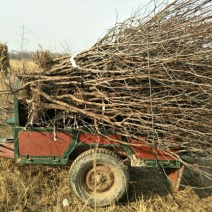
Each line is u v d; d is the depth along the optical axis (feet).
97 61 13.62
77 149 14.98
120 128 13.20
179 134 13.08
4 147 15.16
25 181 14.99
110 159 13.26
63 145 13.42
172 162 13.47
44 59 14.49
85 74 13.53
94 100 13.41
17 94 13.44
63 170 16.31
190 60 12.60
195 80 13.05
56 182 15.44
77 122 13.57
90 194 13.60
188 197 15.06
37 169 16.19
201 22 13.26
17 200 13.52
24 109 14.05
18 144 13.47
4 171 15.47
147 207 13.93
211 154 13.48
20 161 13.56
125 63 13.05
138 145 13.17
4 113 18.20
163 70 12.69
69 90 13.60
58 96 13.43
